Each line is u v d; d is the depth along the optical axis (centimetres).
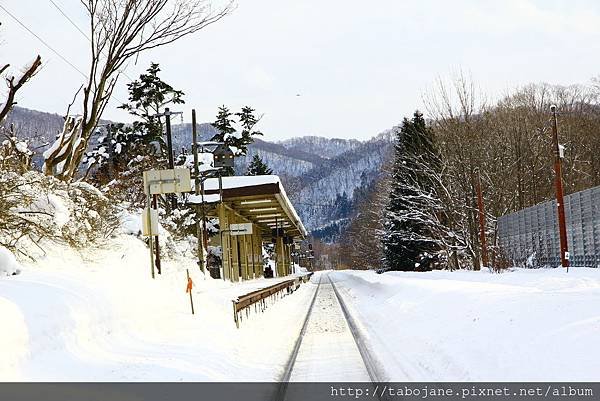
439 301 1875
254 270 6412
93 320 1134
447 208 5469
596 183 6462
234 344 1480
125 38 1880
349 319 2253
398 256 6931
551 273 2888
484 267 4694
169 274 2072
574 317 1050
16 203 1366
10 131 1652
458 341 1212
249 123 8769
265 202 4819
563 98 7062
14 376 794
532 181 6022
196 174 3450
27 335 880
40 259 1380
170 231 2994
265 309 2778
